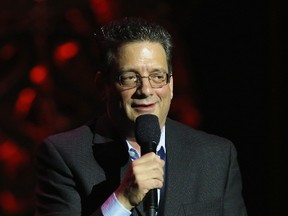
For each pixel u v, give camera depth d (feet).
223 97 60.39
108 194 30.53
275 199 57.06
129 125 30.19
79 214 30.48
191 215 30.81
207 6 59.67
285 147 56.65
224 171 32.30
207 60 60.70
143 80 28.94
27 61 63.77
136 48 28.96
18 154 63.82
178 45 60.90
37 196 31.89
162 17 60.90
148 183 27.55
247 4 57.82
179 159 31.83
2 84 63.67
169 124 33.24
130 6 61.11
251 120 59.06
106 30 29.84
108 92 30.25
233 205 32.24
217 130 60.90
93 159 31.17
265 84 57.77
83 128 32.58
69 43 63.31
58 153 31.30
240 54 59.11
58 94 63.87
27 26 62.95
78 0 61.87
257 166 58.65
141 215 29.94
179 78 61.36
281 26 55.42
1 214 64.28
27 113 63.82
